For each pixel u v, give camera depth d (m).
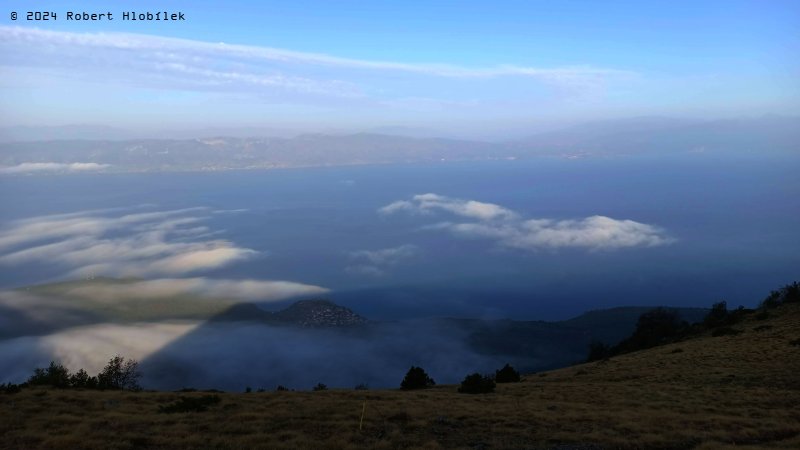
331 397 21.48
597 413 18.00
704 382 25.88
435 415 17.36
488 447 13.90
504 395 24.05
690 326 59.00
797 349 30.67
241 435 14.43
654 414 17.89
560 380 32.31
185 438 13.77
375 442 13.82
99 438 13.62
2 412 16.22
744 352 32.31
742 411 18.66
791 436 15.35
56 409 17.00
